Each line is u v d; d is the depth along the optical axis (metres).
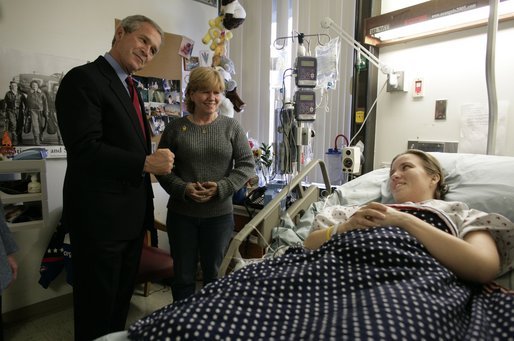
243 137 1.72
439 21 1.65
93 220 1.31
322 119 2.44
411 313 0.65
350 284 0.81
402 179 1.27
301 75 1.90
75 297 1.40
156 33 1.43
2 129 1.84
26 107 1.91
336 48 2.05
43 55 1.95
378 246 0.86
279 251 1.28
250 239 1.76
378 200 1.52
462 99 1.75
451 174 1.39
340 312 0.71
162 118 2.55
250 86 2.88
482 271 0.86
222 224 1.66
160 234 2.64
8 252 1.37
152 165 1.31
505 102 1.62
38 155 1.66
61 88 1.26
